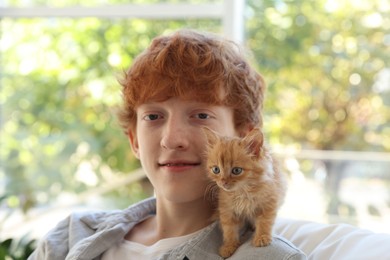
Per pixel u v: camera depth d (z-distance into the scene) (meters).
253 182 1.26
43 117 3.27
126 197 3.10
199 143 1.33
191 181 1.33
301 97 2.97
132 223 1.51
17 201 3.17
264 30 3.02
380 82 2.91
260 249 1.22
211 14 2.96
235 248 1.27
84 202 3.17
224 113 1.38
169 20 3.06
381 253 1.29
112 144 3.14
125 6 3.06
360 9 2.92
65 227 1.60
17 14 3.19
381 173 2.89
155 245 1.38
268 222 1.26
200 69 1.33
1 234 3.08
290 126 2.97
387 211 2.86
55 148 3.24
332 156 2.93
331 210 2.90
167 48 1.35
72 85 3.22
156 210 1.52
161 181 1.35
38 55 3.26
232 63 1.40
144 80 1.36
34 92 3.28
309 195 2.92
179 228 1.42
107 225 1.50
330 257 1.35
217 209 1.37
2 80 3.30
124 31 3.13
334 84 2.95
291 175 2.94
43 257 1.53
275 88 2.98
